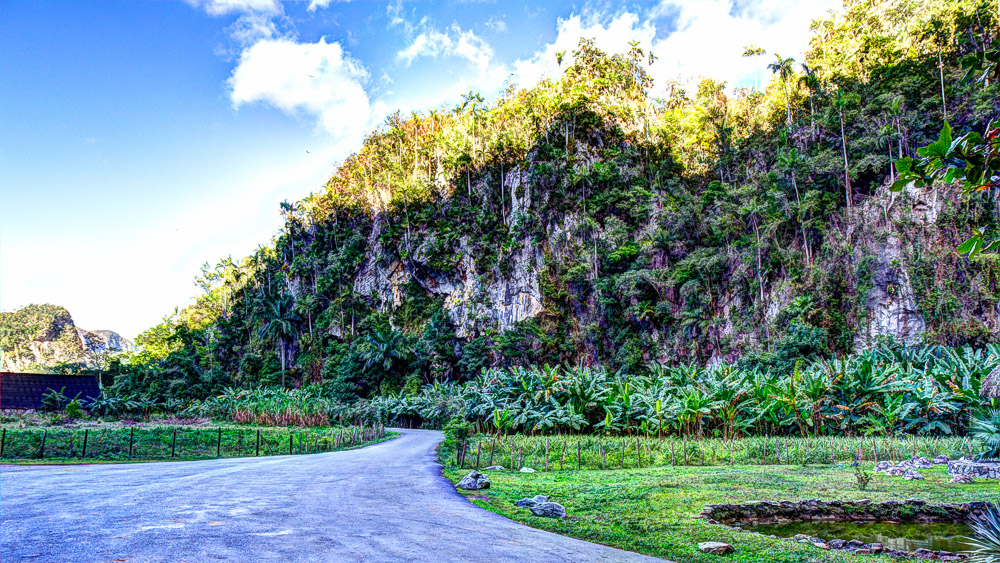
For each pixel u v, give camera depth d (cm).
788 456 1838
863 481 1171
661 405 2269
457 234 7031
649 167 6700
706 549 668
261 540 621
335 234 8794
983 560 588
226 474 1317
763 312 4553
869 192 4594
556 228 6269
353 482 1178
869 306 3972
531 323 5778
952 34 4828
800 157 4931
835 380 2316
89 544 577
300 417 3700
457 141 7962
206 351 8581
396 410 4278
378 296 7675
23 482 1118
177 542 596
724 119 6650
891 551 752
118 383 5994
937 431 2195
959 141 369
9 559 517
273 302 7956
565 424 2500
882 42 5397
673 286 5275
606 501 1006
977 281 3609
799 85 5894
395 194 7931
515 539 688
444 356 6247
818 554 670
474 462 1739
